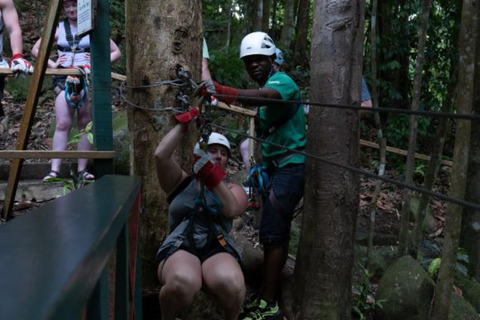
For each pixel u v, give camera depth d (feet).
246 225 13.94
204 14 30.66
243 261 11.50
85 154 7.31
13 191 9.47
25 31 26.78
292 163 10.12
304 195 10.17
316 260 9.87
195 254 8.06
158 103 8.57
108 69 7.69
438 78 25.95
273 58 10.37
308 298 9.95
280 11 37.65
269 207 10.03
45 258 1.55
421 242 16.44
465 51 10.28
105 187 3.73
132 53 8.79
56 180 11.99
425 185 14.01
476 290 13.51
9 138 17.98
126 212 2.94
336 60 9.59
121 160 14.97
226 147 9.23
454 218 10.66
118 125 15.80
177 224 8.48
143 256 9.05
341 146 9.70
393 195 19.56
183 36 8.63
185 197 8.39
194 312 9.13
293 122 10.19
